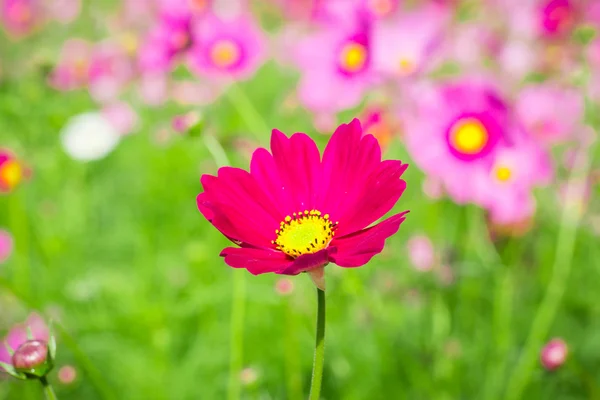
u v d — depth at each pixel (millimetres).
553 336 812
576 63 911
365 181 475
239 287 645
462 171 711
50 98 1186
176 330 862
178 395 783
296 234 474
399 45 778
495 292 812
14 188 818
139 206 1134
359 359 770
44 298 902
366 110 788
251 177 483
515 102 827
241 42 953
